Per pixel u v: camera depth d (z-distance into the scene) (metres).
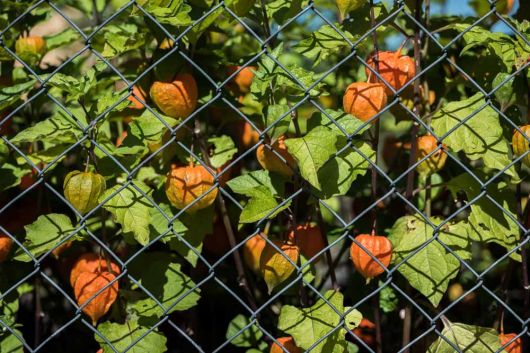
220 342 1.59
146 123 1.31
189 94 1.33
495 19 1.49
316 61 1.29
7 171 1.41
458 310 1.56
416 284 1.29
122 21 1.61
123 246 1.53
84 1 1.68
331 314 1.28
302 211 1.56
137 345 1.30
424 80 1.42
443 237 1.30
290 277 1.38
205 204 1.31
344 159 1.28
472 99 1.29
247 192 1.28
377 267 1.29
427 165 1.34
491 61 1.37
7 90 1.34
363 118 1.28
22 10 1.51
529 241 1.35
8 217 1.48
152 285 1.35
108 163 1.34
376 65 1.32
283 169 1.31
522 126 1.33
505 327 1.50
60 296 1.59
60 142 1.36
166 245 1.52
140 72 1.44
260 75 1.27
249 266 1.44
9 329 1.30
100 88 1.48
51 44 1.55
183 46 1.38
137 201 1.28
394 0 1.33
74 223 1.53
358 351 1.51
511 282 1.59
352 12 1.35
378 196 1.54
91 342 1.61
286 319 1.28
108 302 1.30
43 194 1.50
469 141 1.28
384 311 1.45
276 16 1.36
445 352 1.31
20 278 1.47
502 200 1.33
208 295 1.56
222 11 1.31
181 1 1.28
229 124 1.57
